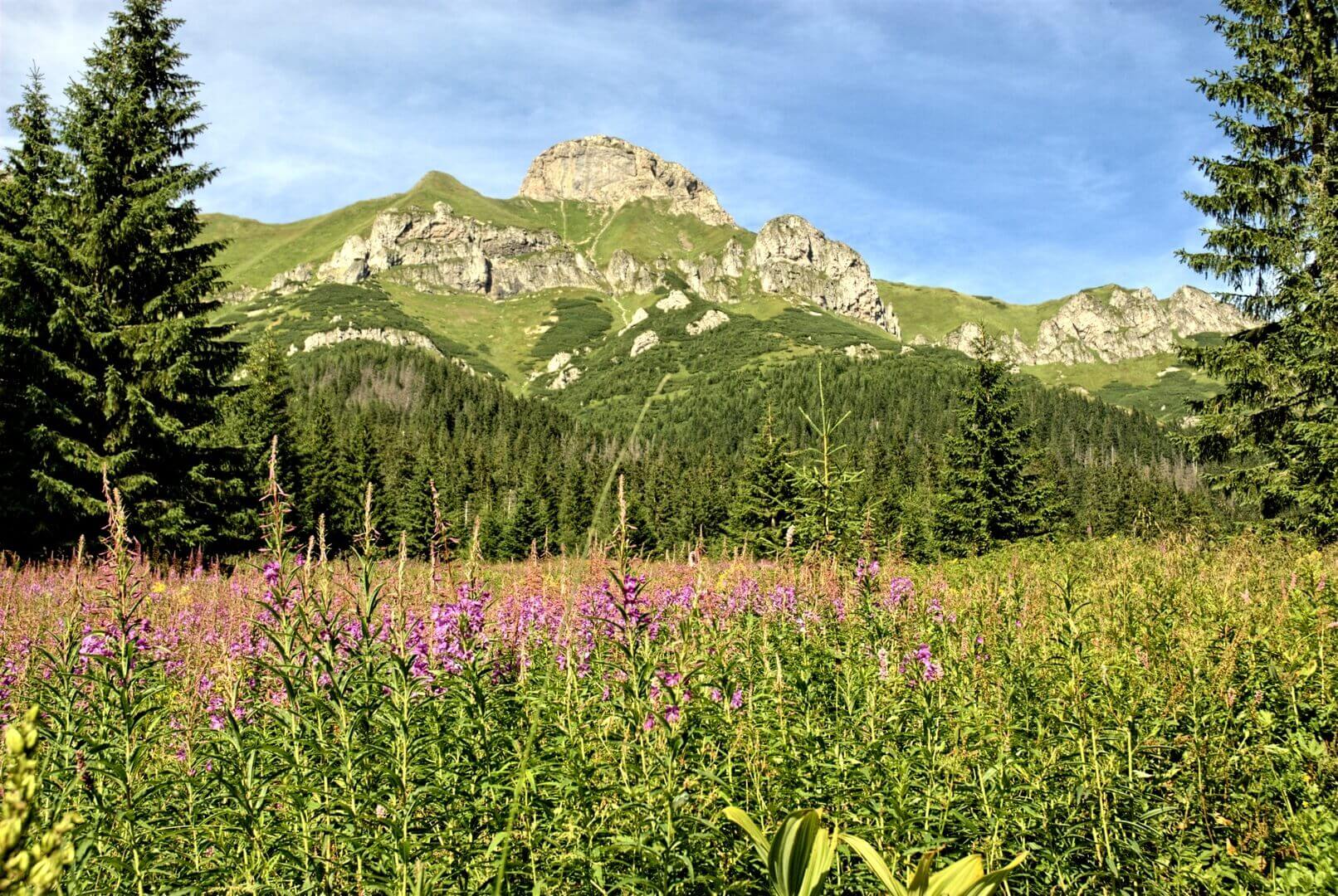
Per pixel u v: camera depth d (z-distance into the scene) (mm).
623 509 3871
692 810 3705
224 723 4262
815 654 5859
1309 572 8188
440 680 3938
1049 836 3945
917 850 3627
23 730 1140
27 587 10945
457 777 3705
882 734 4336
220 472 21359
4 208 20422
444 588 4828
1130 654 5656
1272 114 16469
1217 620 5875
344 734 3445
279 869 3418
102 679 3943
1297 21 17062
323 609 3842
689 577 7156
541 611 6074
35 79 20734
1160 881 3859
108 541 4238
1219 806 4348
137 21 22047
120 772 3406
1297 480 15930
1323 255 15562
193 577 11477
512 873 3369
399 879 3148
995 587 8867
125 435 19078
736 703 4531
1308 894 3410
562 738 4273
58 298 18750
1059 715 4641
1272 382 16219
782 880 1940
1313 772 4398
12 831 1081
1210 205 17000
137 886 3338
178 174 21141
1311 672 5184
